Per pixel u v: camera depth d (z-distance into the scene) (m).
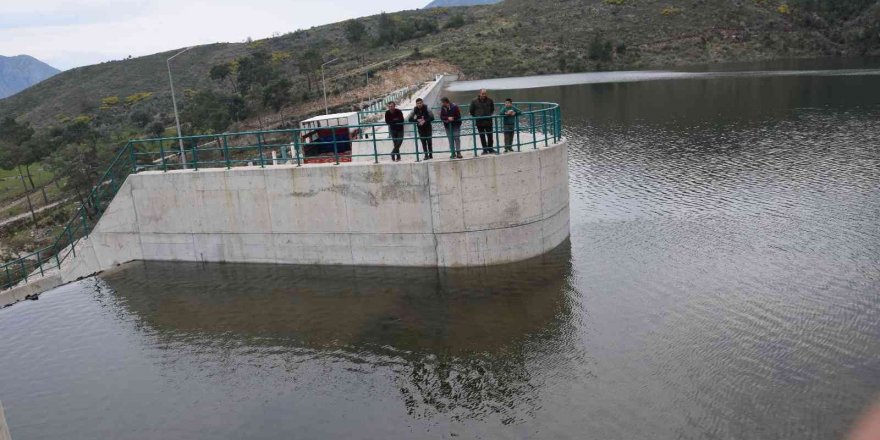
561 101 72.94
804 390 13.37
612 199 28.58
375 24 194.38
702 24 141.88
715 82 83.50
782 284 18.48
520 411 13.25
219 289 20.84
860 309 16.72
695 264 20.33
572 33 145.88
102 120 116.75
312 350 16.52
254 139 69.50
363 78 104.19
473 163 19.80
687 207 26.61
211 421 13.72
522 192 20.39
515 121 22.16
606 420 12.73
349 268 21.39
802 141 39.25
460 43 141.38
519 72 126.75
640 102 67.38
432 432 12.79
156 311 19.67
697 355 14.91
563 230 22.53
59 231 46.12
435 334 16.80
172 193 22.69
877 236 21.72
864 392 13.18
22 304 21.16
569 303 17.98
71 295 21.50
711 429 12.28
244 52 174.75
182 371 16.00
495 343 16.09
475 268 20.56
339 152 26.66
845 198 26.36
